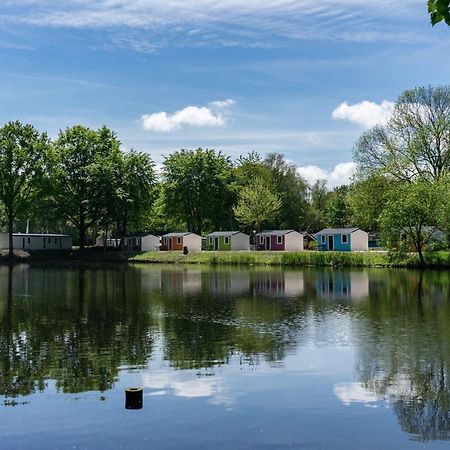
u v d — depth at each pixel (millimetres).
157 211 118188
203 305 34094
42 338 23938
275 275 58281
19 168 91250
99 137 102812
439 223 62406
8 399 15773
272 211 108000
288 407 15031
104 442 12812
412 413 14570
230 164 118312
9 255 92562
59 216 99938
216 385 16969
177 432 13352
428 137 70875
